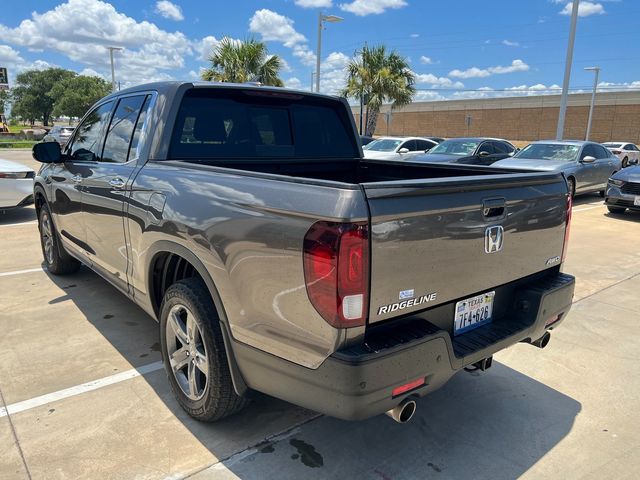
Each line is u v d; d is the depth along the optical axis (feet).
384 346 6.84
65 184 14.43
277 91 12.50
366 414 6.89
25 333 13.30
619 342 13.70
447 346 7.47
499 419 10.05
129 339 13.07
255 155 12.36
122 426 9.41
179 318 9.69
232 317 7.96
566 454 9.01
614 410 10.47
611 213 35.78
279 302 7.16
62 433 9.14
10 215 30.50
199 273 8.78
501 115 170.91
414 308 7.36
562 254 10.19
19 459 8.43
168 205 9.22
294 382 7.25
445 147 46.83
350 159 14.24
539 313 9.15
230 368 8.26
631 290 18.08
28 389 10.59
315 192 6.82
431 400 10.72
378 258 6.70
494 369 12.14
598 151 42.70
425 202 7.14
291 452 8.85
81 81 222.07
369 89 89.97
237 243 7.66
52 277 17.99
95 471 8.20
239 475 8.23
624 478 8.41
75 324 13.93
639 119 140.26
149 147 10.86
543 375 11.88
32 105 287.89
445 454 8.94
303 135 13.42
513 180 8.57
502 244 8.49
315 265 6.63
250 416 9.87
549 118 159.53
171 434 9.22
